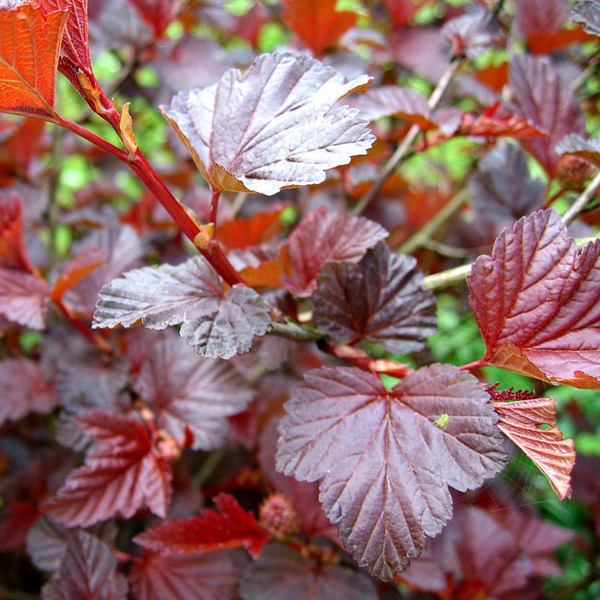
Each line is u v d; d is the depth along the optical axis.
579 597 0.51
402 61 0.44
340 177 0.37
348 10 0.35
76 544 0.26
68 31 0.19
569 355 0.20
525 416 0.20
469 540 0.33
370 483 0.20
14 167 0.43
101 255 0.28
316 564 0.27
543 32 0.35
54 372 0.32
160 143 0.58
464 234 0.46
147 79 0.58
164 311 0.20
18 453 0.42
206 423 0.28
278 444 0.21
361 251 0.24
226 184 0.19
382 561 0.19
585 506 0.45
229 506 0.24
